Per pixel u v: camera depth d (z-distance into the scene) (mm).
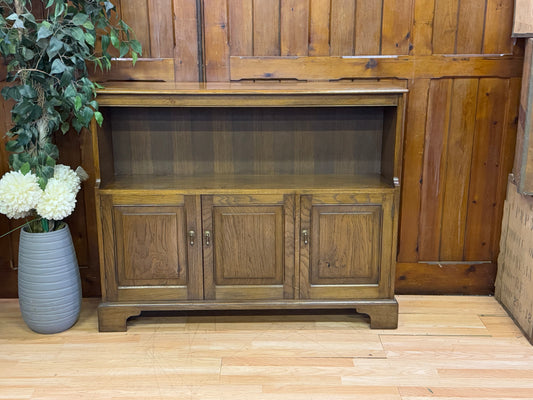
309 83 2482
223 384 2012
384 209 2324
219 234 2340
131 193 2283
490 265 2748
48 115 2240
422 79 2520
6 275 2725
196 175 2570
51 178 2236
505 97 2545
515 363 2160
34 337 2350
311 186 2350
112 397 1933
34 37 2133
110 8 2195
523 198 2408
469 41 2484
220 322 2488
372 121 2564
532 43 2262
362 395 1947
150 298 2395
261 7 2438
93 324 2473
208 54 2480
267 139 2582
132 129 2547
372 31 2473
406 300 2725
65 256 2330
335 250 2369
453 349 2262
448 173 2637
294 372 2090
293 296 2414
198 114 2541
